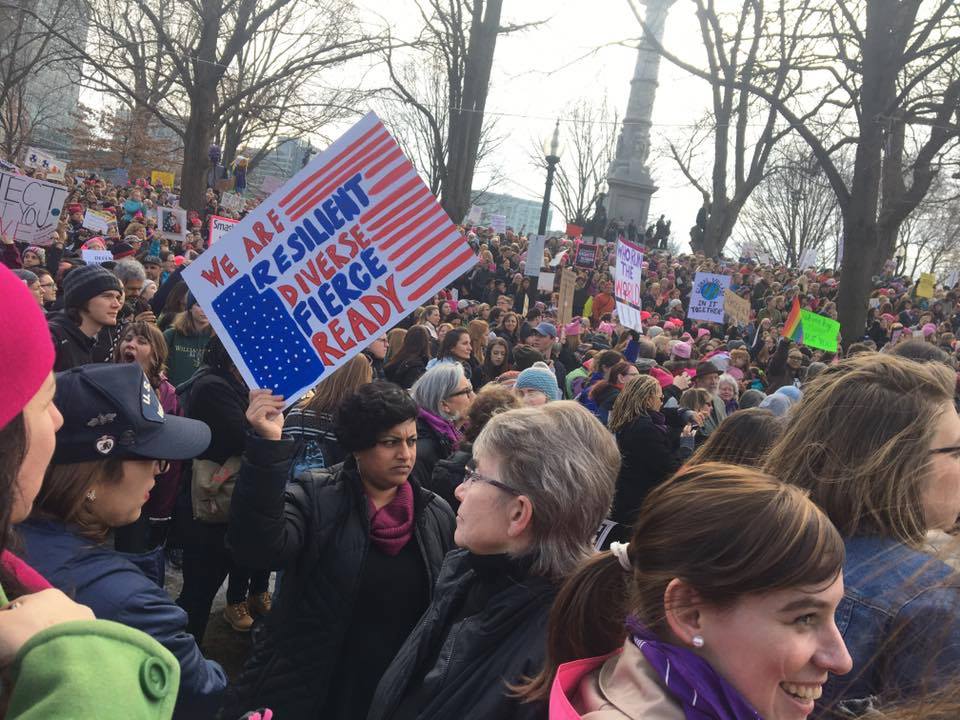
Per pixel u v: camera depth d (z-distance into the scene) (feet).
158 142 161.07
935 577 5.45
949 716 4.40
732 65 58.59
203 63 69.41
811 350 48.98
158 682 3.06
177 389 14.37
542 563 6.42
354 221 8.78
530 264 45.73
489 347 29.14
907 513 5.93
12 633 3.04
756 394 24.56
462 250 8.66
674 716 3.84
